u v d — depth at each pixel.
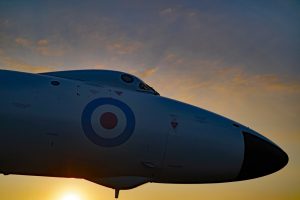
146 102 10.95
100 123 9.85
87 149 9.74
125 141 10.05
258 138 11.76
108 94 10.59
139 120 10.34
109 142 9.89
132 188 10.80
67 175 10.38
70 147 9.59
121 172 10.44
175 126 10.70
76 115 9.69
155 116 10.63
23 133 9.17
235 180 11.73
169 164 10.66
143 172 10.62
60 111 9.58
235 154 11.17
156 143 10.38
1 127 9.03
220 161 11.05
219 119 11.71
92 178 10.55
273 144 11.95
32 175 10.25
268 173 11.91
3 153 9.19
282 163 11.97
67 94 10.00
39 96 9.63
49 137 9.37
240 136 11.46
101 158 9.97
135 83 12.12
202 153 10.84
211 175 11.23
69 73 11.93
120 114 10.16
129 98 10.82
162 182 11.42
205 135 10.95
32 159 9.48
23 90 9.61
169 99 11.75
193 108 11.70
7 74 10.10
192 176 11.15
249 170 11.52
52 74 11.84
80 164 9.91
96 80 11.79
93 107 9.98
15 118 9.15
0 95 9.30
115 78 12.02
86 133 9.68
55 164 9.77
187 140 10.70
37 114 9.34
